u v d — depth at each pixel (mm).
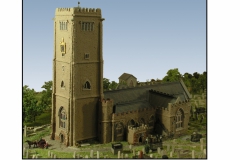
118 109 94875
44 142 91250
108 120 92438
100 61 92750
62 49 90812
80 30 88438
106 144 92375
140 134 93375
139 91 104500
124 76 135750
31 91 113750
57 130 95812
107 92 98000
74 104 89312
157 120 101438
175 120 99750
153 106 102625
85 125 92438
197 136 96625
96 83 93250
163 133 99250
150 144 89688
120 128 94625
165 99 102125
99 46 92438
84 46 89688
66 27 89125
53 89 95188
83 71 90312
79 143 91875
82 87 90688
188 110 103062
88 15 89188
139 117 98000
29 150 90062
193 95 139125
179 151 89188
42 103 117562
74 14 86500
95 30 91250
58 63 93000
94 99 93188
